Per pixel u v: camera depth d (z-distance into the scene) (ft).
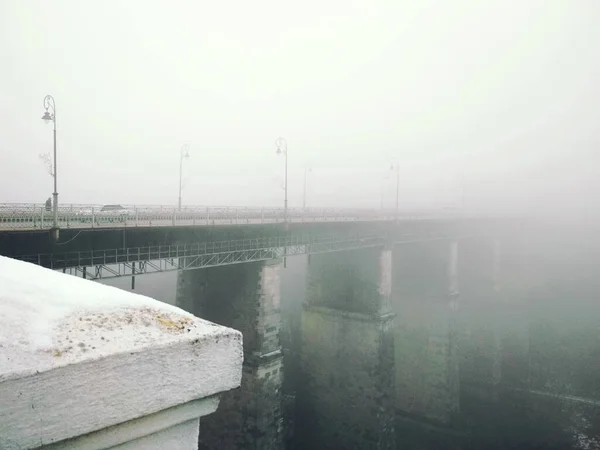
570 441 111.04
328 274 118.11
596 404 126.31
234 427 83.46
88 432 5.48
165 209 76.38
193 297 94.02
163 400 6.26
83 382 5.40
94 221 57.93
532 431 116.88
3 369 4.79
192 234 76.54
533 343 160.25
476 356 153.79
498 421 122.93
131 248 61.26
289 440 110.63
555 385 138.82
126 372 5.82
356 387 107.86
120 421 5.77
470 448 111.65
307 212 102.58
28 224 50.96
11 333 5.65
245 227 85.87
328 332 115.14
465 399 136.67
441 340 133.49
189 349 6.63
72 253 57.57
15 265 9.68
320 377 115.03
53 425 5.15
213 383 7.00
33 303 6.76
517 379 144.77
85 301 7.29
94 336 6.09
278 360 84.23
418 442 116.16
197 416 7.07
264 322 81.92
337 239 102.83
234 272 86.07
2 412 4.75
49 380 5.08
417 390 132.98
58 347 5.57
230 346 7.34
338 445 108.27
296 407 118.01
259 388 80.43
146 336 6.41
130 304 7.73
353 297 112.98
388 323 108.78
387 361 108.06
